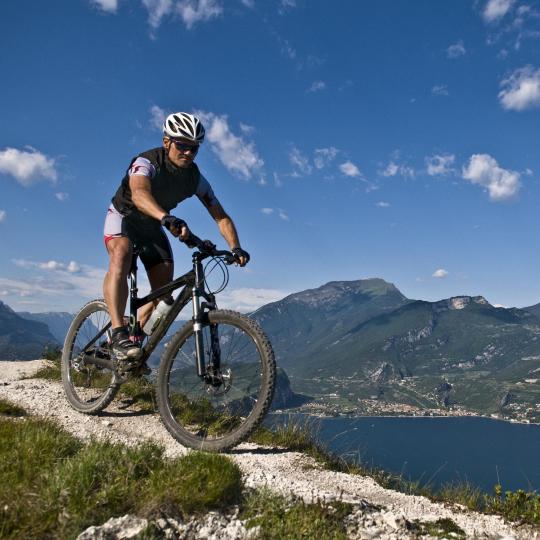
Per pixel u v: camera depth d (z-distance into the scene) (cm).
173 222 461
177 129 493
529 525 413
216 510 324
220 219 562
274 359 463
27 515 291
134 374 549
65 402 670
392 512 367
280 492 352
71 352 671
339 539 308
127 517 294
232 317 487
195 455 361
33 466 355
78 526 289
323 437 664
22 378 888
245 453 554
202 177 542
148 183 495
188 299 512
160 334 529
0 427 427
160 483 326
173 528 297
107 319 623
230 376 476
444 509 456
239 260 504
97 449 369
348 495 391
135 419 625
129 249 531
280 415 691
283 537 300
